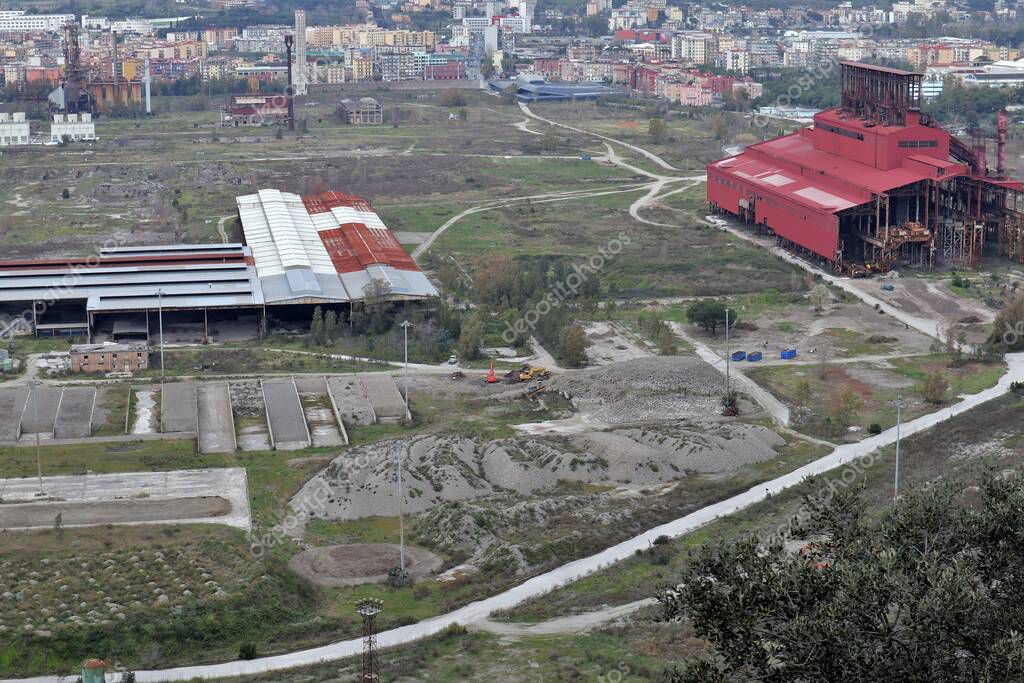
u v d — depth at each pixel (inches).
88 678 5861.2
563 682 5999.0
